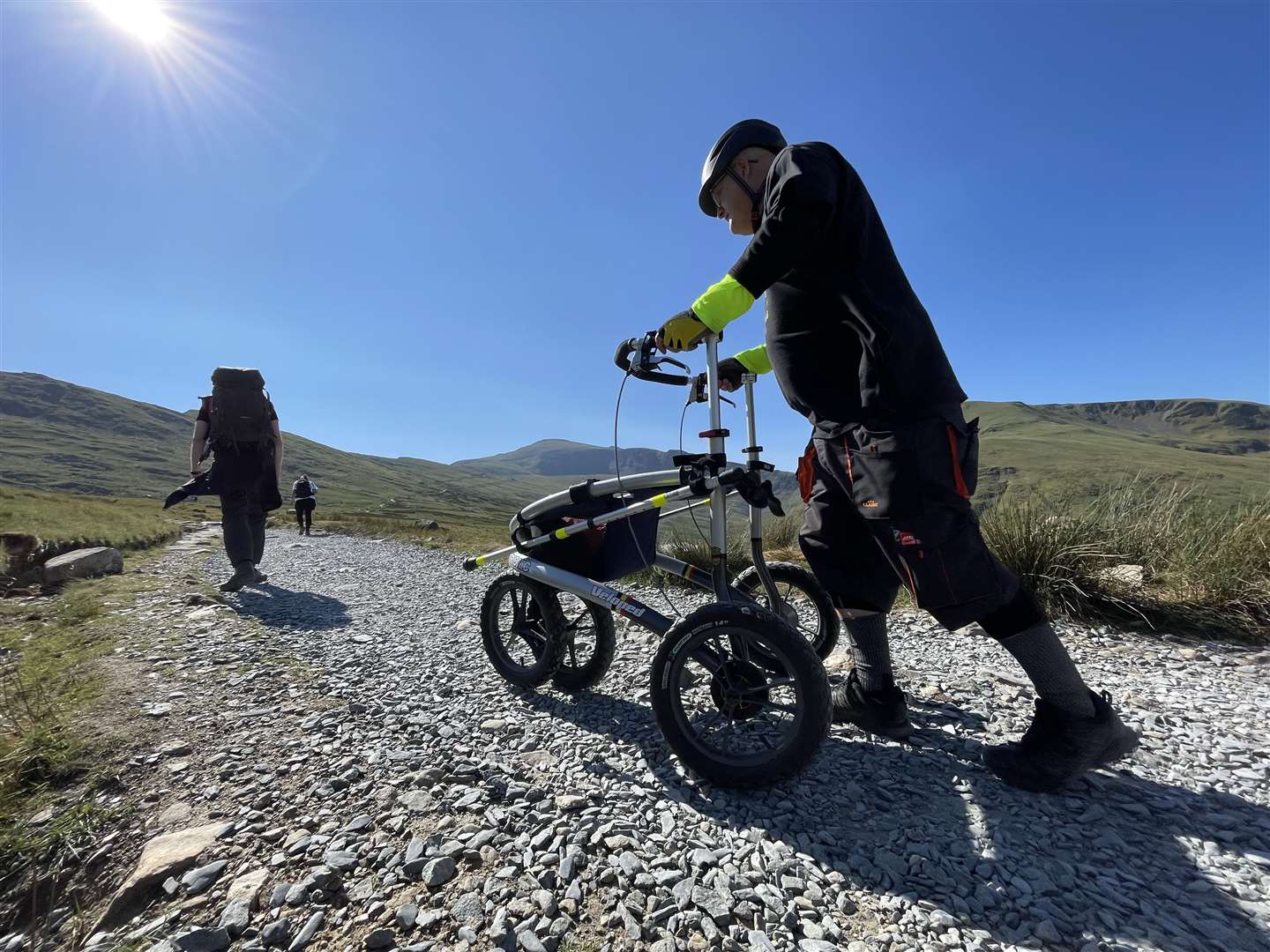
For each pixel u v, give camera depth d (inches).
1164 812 79.1
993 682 125.7
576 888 66.0
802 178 72.2
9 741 101.3
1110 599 163.0
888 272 77.9
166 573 294.7
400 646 170.7
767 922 60.9
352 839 75.9
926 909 62.6
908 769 92.5
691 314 83.8
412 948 58.2
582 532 118.0
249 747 103.1
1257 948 56.2
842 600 96.3
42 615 196.1
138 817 83.5
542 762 97.0
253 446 254.7
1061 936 58.4
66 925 67.6
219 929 60.9
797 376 86.8
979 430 80.6
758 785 84.0
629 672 142.5
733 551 247.1
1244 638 147.1
